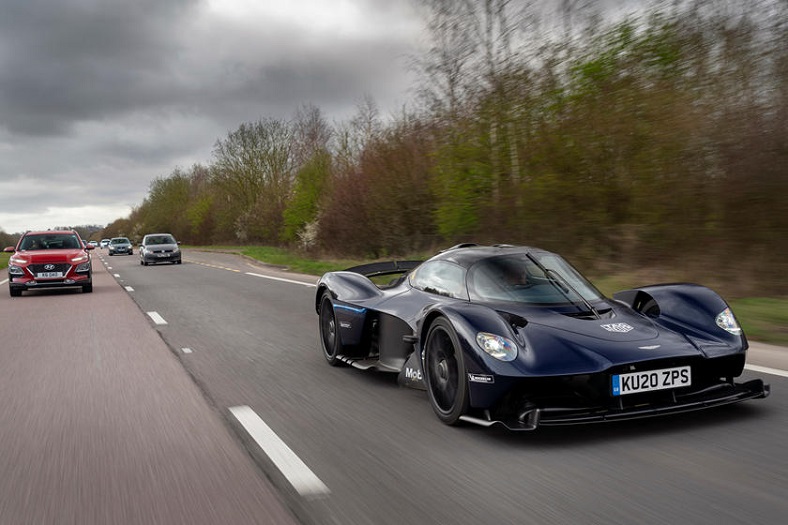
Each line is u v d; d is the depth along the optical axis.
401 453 3.68
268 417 4.55
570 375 3.59
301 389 5.35
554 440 3.78
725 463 3.29
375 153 22.19
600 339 3.85
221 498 3.13
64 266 15.45
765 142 10.04
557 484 3.12
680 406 3.82
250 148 52.84
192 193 85.25
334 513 2.91
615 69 12.26
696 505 2.82
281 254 32.34
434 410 4.33
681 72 11.27
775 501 2.83
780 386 4.73
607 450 3.56
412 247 21.59
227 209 56.41
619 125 12.02
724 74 10.66
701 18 11.10
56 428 4.44
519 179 14.37
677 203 11.29
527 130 14.01
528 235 14.36
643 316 4.30
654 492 2.97
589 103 12.70
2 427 4.53
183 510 3.01
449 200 16.34
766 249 10.11
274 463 3.60
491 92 14.41
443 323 4.18
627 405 3.84
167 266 28.38
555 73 13.41
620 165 12.70
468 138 15.08
